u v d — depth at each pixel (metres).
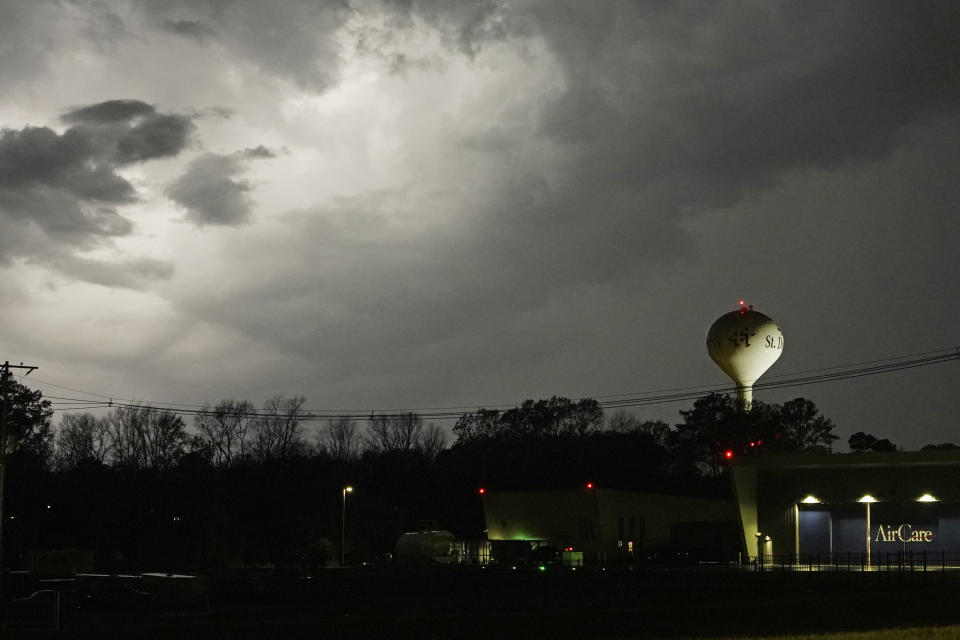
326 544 119.88
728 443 127.75
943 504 79.81
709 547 95.12
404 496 142.12
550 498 105.88
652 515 107.75
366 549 125.56
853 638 40.50
